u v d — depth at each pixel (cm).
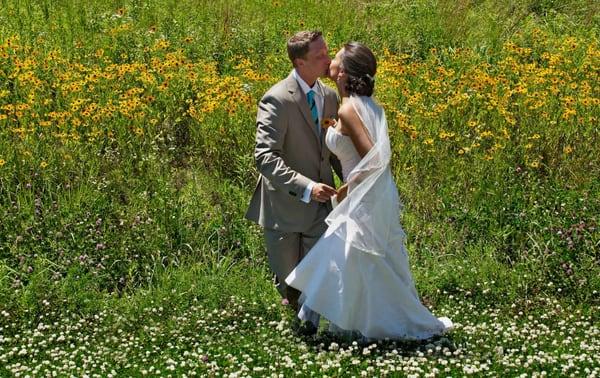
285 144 582
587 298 653
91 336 587
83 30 1168
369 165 552
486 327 587
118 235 705
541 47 1195
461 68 1091
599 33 1302
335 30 1247
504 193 778
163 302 630
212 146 861
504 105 894
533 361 526
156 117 890
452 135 833
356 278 556
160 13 1269
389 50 1214
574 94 962
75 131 830
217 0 1329
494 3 1400
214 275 674
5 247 696
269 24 1258
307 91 580
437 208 785
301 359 532
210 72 982
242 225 743
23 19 1180
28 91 905
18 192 762
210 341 566
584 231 712
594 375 501
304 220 583
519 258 720
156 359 541
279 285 611
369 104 562
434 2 1352
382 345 557
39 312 614
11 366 530
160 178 787
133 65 946
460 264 703
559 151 853
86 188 758
